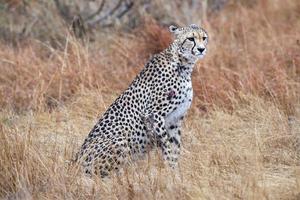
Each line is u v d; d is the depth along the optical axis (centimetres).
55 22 1938
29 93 1523
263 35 1805
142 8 1983
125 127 1181
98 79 1552
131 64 1666
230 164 1141
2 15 1973
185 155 1193
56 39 1853
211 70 1561
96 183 1063
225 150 1182
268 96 1454
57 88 1549
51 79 1501
